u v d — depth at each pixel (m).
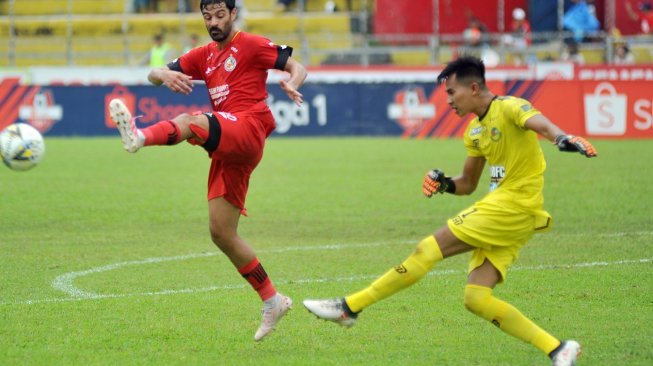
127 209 35.78
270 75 68.56
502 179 15.84
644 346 17.17
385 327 18.80
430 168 48.59
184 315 19.78
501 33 80.12
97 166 50.66
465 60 15.88
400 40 80.00
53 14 85.88
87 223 32.59
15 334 18.06
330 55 77.62
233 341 17.75
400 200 38.06
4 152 21.61
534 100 64.50
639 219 33.00
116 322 19.11
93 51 81.88
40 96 67.31
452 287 22.55
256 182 43.62
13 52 77.06
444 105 67.12
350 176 45.69
